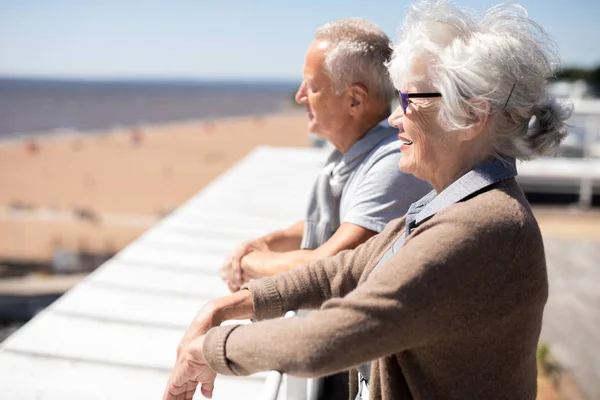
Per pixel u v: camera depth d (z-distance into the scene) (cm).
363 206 157
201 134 5325
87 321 225
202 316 121
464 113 97
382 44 164
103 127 10594
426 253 87
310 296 128
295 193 510
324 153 773
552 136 101
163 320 229
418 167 108
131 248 329
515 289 87
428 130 103
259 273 166
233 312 124
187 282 274
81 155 4600
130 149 4772
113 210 3184
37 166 4256
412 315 85
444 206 97
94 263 2578
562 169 732
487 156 100
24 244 2748
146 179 3788
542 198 743
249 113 13088
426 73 101
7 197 3472
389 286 87
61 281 2378
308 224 182
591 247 580
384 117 170
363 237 155
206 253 323
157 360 196
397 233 125
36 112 14262
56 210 3241
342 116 169
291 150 811
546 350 351
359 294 90
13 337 208
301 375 92
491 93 95
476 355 90
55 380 181
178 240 349
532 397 98
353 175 169
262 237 189
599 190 732
